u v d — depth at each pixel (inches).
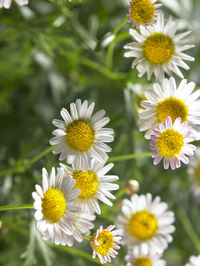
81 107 17.3
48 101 23.3
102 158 17.2
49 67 23.0
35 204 16.6
